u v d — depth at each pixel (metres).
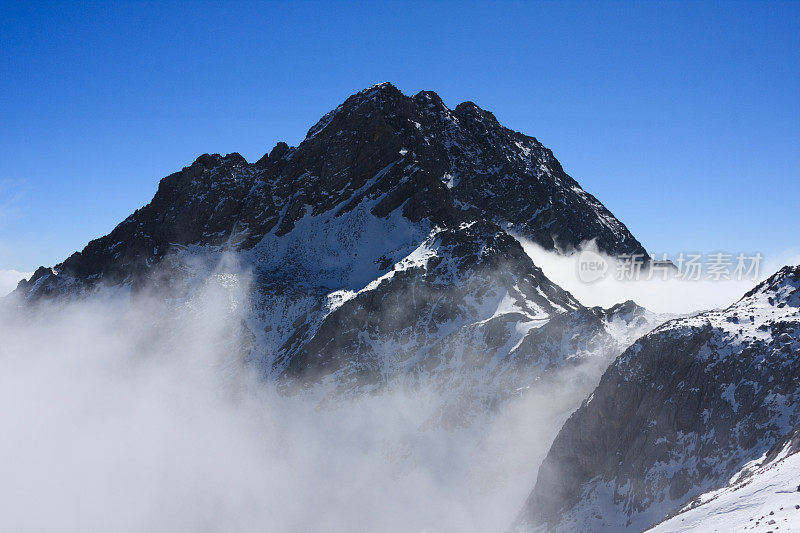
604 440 85.88
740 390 75.81
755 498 45.56
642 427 82.25
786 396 71.44
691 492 73.19
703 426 76.75
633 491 78.62
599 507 80.56
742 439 72.12
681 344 82.94
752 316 82.62
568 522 81.94
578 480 86.44
